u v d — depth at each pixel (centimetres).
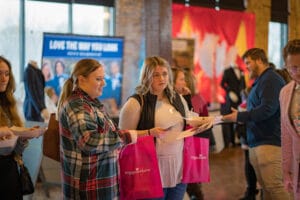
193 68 884
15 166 253
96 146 229
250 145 353
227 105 867
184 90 347
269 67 347
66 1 766
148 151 271
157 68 283
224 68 938
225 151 808
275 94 329
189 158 299
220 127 832
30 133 240
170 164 288
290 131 255
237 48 962
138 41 821
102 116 241
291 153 263
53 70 635
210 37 912
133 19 816
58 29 764
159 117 282
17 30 721
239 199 496
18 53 723
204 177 306
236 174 628
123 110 284
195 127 290
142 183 269
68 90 246
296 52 238
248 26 983
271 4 1055
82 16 789
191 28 880
